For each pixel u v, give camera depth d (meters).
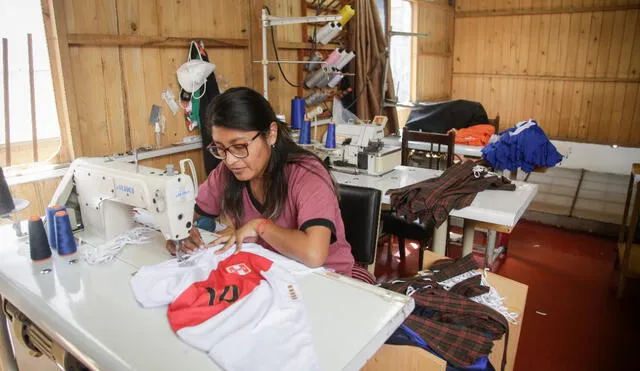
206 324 0.97
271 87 3.60
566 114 5.72
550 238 3.63
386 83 4.44
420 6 5.34
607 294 2.77
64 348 1.05
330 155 2.72
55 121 2.43
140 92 2.74
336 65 3.66
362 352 0.91
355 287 1.15
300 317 1.00
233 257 1.26
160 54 2.81
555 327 2.44
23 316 1.29
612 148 5.19
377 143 2.67
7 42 2.20
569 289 2.84
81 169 1.50
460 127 4.33
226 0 3.15
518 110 6.02
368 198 1.74
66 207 1.55
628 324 2.46
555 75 5.68
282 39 3.67
